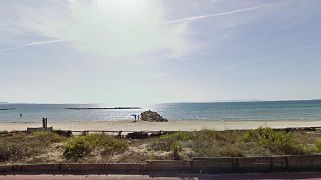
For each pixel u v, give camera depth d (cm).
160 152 1444
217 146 1463
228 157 1211
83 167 1228
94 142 1584
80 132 2556
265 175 1137
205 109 13525
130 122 5269
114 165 1217
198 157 1228
